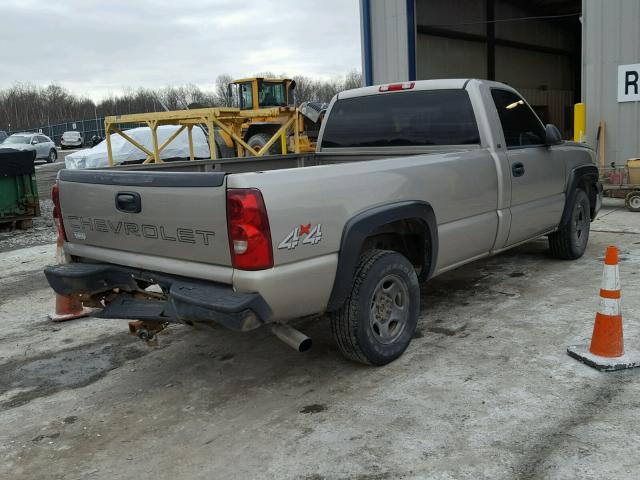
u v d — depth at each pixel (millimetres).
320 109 17578
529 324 4633
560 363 3893
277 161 5750
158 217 3508
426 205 4125
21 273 7516
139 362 4418
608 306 3812
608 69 10852
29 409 3748
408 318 4113
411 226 4258
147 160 10867
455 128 5035
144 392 3896
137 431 3391
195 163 5129
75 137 46281
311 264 3389
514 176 5109
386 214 3791
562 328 4508
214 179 3184
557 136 5562
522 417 3236
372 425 3260
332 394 3656
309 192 3367
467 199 4578
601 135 11016
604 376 3672
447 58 17906
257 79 17969
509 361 3965
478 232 4742
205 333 4938
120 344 4828
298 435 3215
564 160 6012
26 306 6055
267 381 3924
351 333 3779
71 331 5223
